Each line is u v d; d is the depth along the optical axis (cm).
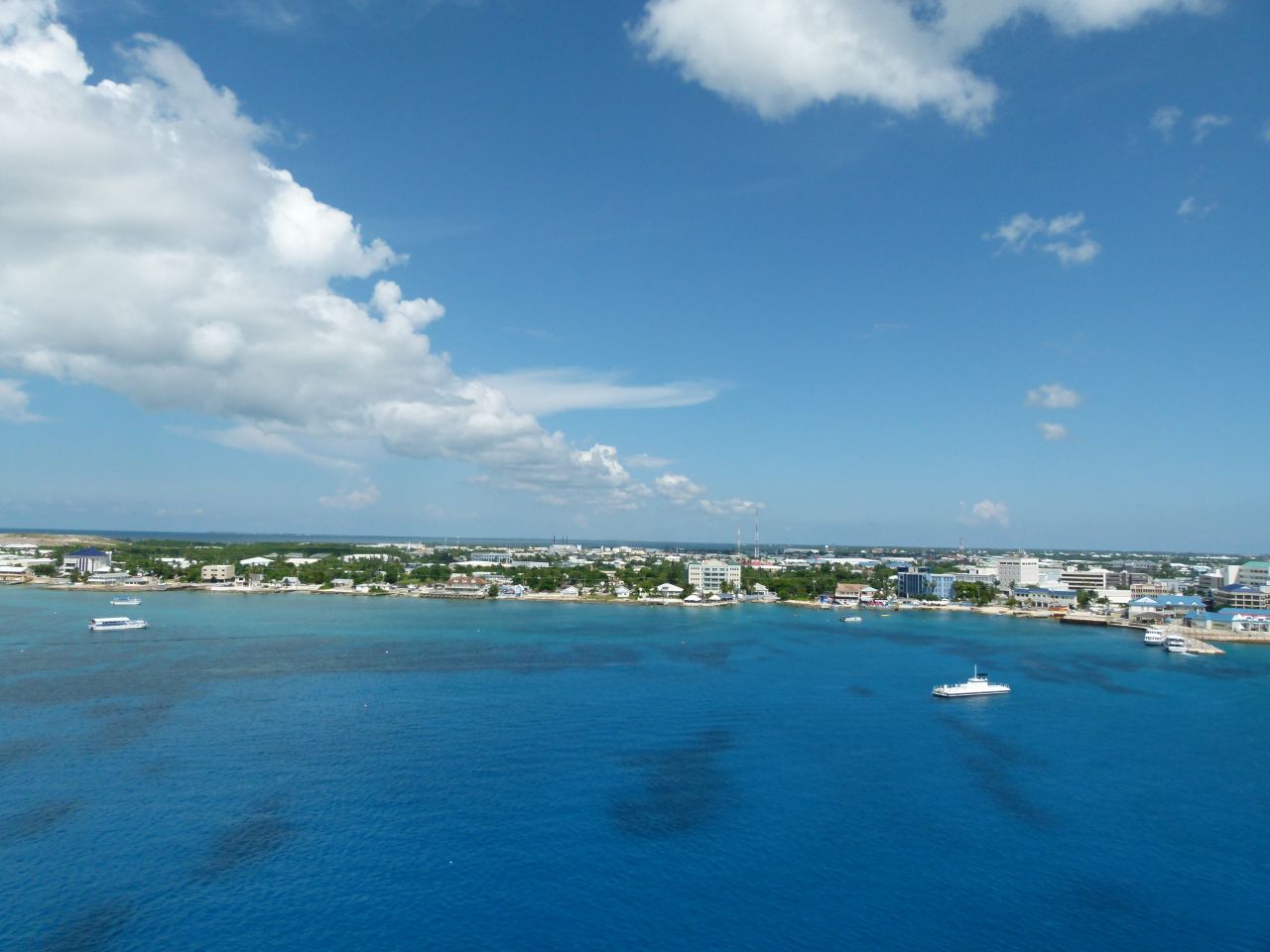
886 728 14875
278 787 11225
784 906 8338
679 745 13550
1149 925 8119
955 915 8231
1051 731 14950
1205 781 12200
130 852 9194
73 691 16438
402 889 8538
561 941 7662
